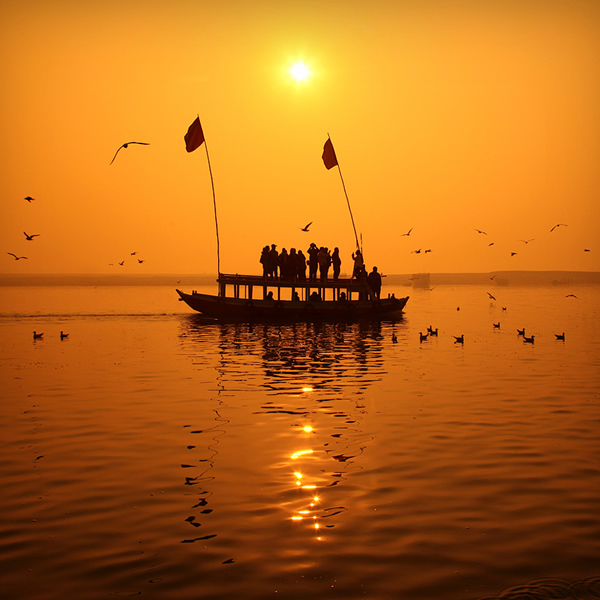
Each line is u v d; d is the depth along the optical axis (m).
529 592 7.62
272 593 7.67
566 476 11.79
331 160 52.28
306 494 10.91
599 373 24.20
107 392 20.53
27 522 9.82
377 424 15.92
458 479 11.66
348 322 52.50
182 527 9.57
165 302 98.94
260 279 52.91
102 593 7.69
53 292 168.38
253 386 21.59
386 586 7.80
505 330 44.69
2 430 15.50
